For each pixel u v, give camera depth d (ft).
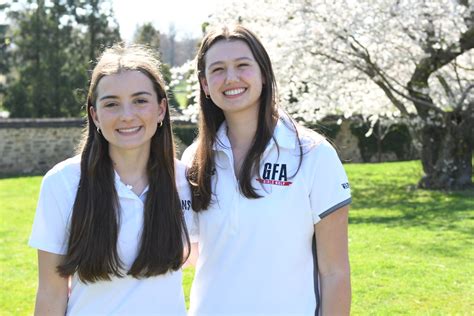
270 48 39.24
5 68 86.79
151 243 8.06
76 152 8.81
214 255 8.38
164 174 8.38
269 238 8.11
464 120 40.88
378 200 39.22
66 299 8.19
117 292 8.09
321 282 8.33
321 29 37.50
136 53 8.52
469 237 25.85
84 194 7.98
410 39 38.04
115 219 8.02
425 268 20.92
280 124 8.49
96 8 89.76
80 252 7.85
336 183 8.18
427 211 33.40
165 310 8.26
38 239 7.95
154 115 8.23
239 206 8.21
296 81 40.88
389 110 46.75
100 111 8.09
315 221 8.24
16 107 84.38
